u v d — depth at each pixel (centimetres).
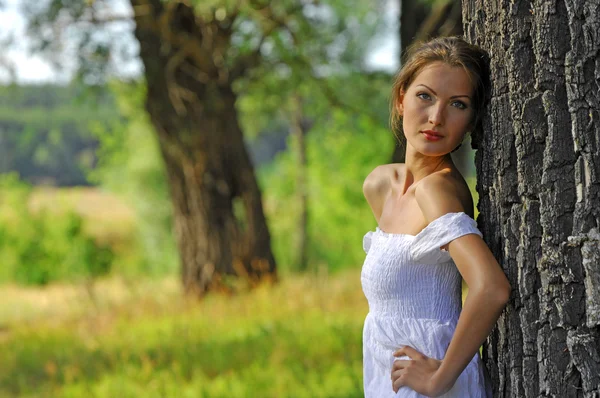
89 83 1221
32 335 1088
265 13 1214
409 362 244
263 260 1358
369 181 284
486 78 244
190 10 1216
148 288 1529
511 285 239
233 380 709
